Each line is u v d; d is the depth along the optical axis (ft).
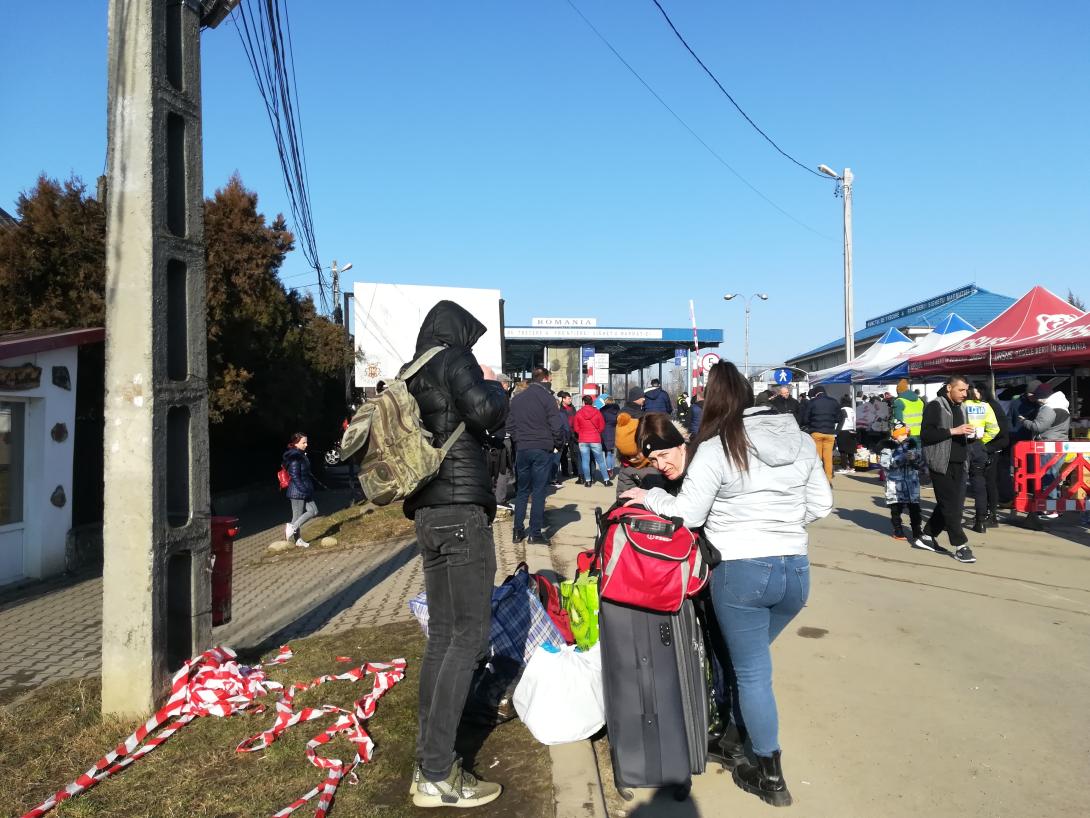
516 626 13.50
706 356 70.54
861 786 11.33
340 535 38.14
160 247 13.96
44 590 29.89
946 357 45.09
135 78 13.89
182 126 14.98
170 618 14.98
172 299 14.92
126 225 13.79
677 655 10.98
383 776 11.60
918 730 13.10
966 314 109.81
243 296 46.19
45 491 31.83
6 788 11.64
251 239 45.91
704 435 10.98
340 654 17.52
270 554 35.32
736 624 10.77
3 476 30.42
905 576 23.77
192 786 11.37
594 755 12.03
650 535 10.71
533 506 29.48
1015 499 33.09
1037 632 18.13
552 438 29.27
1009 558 26.43
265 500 61.52
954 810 10.64
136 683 13.66
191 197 14.98
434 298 65.72
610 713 10.90
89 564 34.32
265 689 14.90
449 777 10.66
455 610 10.82
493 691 13.41
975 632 18.19
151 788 11.34
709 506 10.73
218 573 16.94
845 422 60.64
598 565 11.89
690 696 11.02
